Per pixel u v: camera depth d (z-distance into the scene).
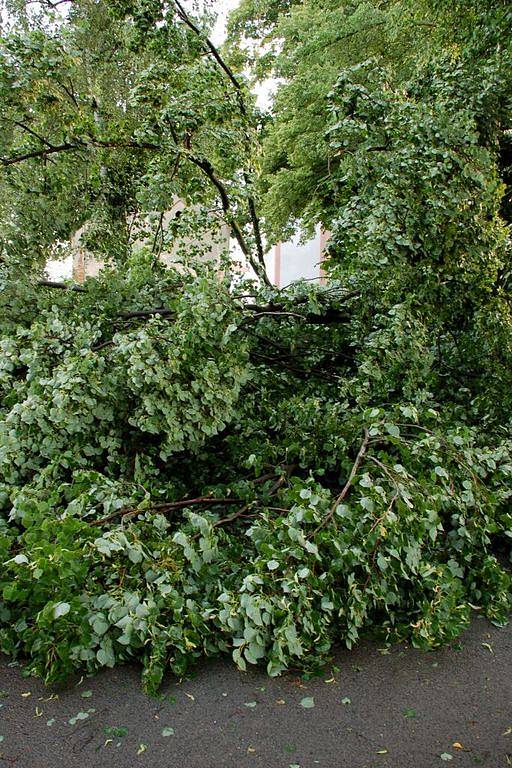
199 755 1.68
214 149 5.39
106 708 1.91
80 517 2.45
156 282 4.76
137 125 5.40
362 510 2.42
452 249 4.11
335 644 2.35
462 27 5.34
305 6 12.37
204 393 3.07
